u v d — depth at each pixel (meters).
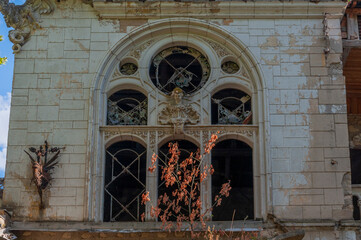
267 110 17.31
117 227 16.14
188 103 17.66
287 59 17.94
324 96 17.53
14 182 16.64
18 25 18.22
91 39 18.19
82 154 16.89
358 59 20.91
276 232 16.02
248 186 19.91
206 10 18.44
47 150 16.89
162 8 18.39
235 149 19.95
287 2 18.30
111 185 17.78
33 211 16.36
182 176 18.20
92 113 17.25
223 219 18.48
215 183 20.00
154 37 18.59
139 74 18.05
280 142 17.03
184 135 17.33
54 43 18.12
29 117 17.28
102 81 17.73
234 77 18.05
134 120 17.86
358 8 19.66
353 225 16.11
